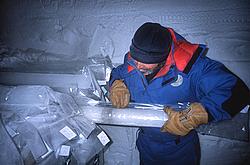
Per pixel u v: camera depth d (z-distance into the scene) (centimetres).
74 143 139
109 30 254
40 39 262
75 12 270
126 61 159
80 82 179
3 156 117
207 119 132
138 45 128
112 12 263
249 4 247
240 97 135
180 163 175
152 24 135
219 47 233
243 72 223
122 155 225
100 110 149
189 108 135
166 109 144
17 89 143
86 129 141
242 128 161
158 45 127
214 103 133
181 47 141
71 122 139
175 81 145
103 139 148
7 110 134
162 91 150
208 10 250
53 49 253
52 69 207
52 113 136
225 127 162
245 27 239
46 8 277
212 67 139
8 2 283
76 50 250
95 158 156
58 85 179
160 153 173
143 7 261
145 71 141
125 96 153
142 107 152
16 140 122
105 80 191
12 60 223
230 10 247
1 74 193
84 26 262
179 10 254
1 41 263
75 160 140
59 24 269
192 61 140
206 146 215
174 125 136
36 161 124
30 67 214
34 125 130
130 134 223
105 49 246
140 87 154
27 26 273
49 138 131
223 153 214
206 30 242
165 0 262
